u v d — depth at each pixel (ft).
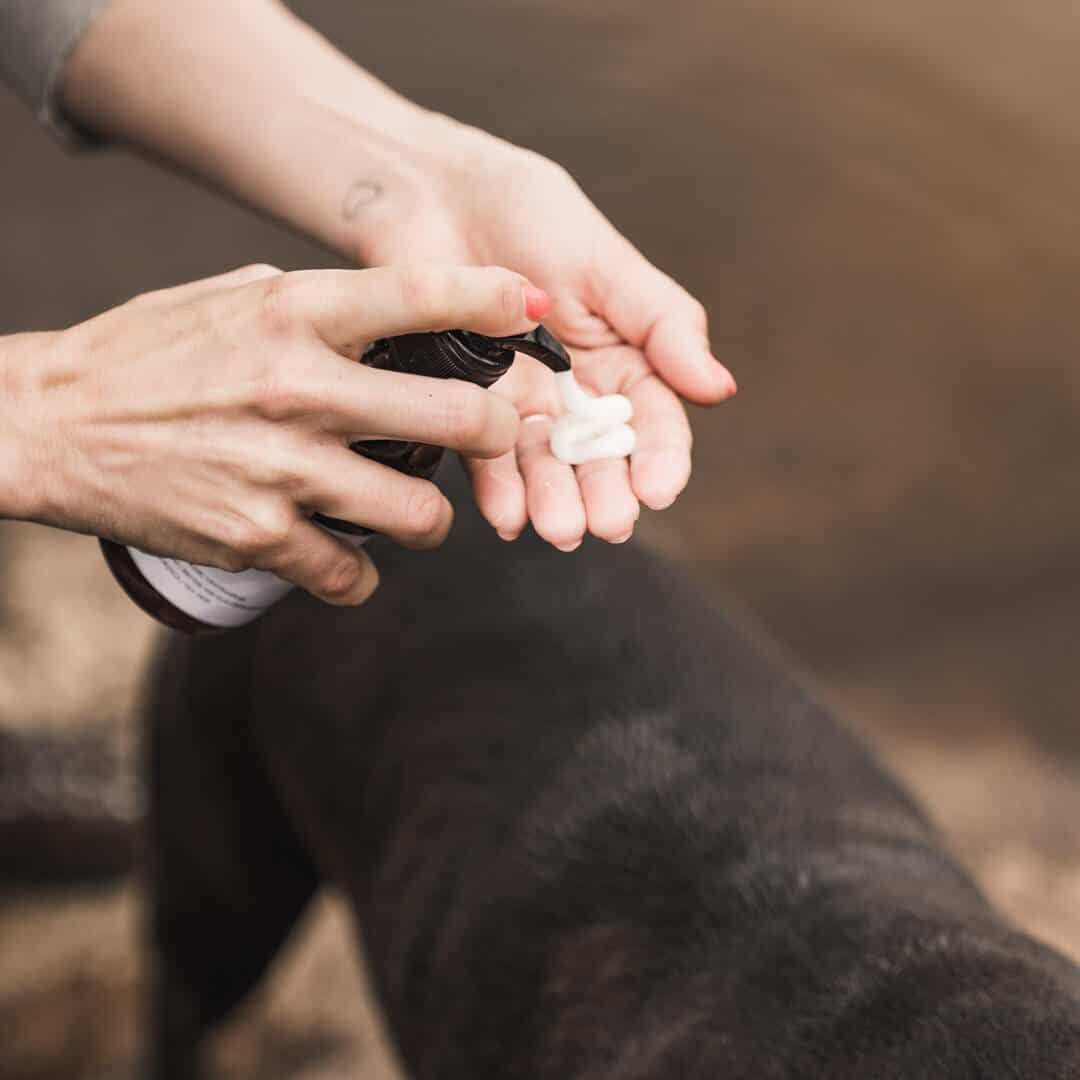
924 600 8.38
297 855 4.30
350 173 3.23
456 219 3.17
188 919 4.45
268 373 2.60
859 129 11.90
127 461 2.67
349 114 3.27
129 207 10.30
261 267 2.72
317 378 2.60
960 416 9.62
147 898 4.61
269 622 3.93
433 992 3.39
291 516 2.68
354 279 2.58
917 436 9.45
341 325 2.59
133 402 2.64
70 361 2.68
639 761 3.37
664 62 12.43
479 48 12.40
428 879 3.46
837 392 9.70
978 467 9.18
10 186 10.36
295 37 3.35
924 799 6.86
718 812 3.27
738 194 11.19
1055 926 5.85
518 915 3.29
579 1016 3.14
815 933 3.02
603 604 3.64
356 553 2.79
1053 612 8.22
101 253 9.87
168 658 4.22
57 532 7.65
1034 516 8.91
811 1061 2.86
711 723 3.43
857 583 8.38
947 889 3.16
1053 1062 2.69
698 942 3.10
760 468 9.12
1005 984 2.82
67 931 5.75
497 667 3.58
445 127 3.23
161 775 4.25
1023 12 13.50
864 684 7.75
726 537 8.61
